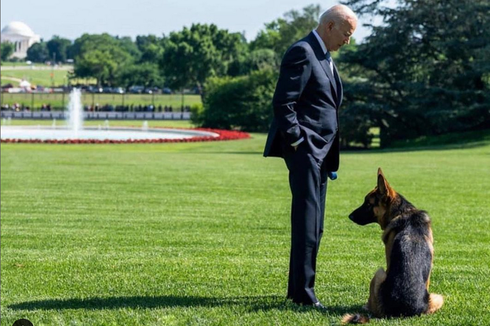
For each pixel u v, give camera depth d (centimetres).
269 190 2259
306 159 827
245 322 768
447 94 5744
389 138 6128
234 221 1631
